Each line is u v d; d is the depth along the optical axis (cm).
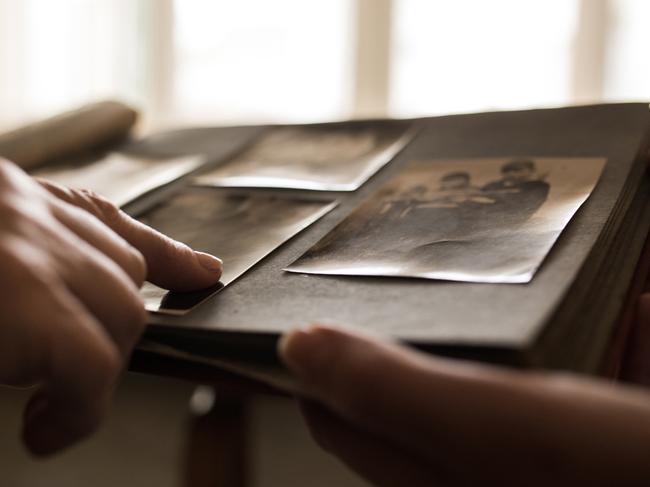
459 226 37
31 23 133
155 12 132
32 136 65
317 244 38
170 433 125
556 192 39
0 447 124
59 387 23
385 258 34
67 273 23
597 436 18
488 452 19
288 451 119
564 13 112
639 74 111
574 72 113
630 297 32
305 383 23
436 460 21
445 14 118
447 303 28
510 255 31
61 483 112
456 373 20
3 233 22
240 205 47
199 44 131
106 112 71
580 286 29
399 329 26
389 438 22
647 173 43
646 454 18
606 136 46
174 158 62
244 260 38
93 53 134
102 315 24
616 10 110
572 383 19
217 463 75
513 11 114
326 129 61
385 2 121
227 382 29
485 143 49
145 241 32
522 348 22
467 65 118
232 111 131
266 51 128
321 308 30
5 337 21
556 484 19
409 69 121
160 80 134
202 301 33
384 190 45
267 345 28
